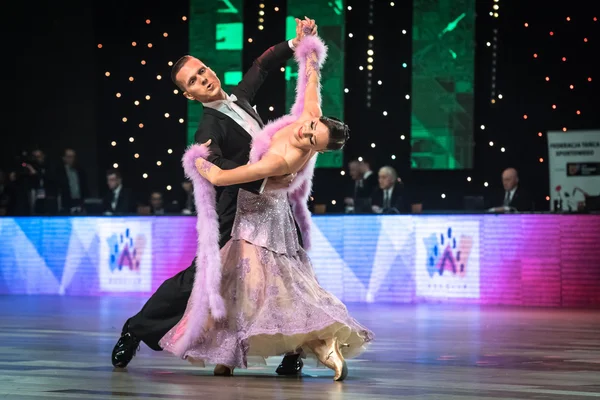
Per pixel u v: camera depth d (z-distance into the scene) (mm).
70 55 23344
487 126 21812
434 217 15242
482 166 21875
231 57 23000
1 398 5266
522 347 8578
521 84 21547
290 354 6617
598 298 14617
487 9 21734
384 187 17797
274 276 6438
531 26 21438
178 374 6555
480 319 12055
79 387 5773
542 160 21312
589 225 14656
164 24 23234
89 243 16734
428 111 22141
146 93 23328
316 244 15664
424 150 22141
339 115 22438
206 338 6438
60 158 23297
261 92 22516
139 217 16406
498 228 14969
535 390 5695
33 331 10023
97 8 23250
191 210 19078
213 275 6398
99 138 23375
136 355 7867
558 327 10891
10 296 16578
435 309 13875
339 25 22484
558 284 14742
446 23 22000
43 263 17016
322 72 22500
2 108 23109
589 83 21141
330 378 6379
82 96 23391
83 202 19344
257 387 5859
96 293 16688
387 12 22281
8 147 23125
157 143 23266
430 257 15258
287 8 22734
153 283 16297
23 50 23219
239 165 6688
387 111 22297
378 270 15422
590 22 21094
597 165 17922
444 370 6781
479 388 5789
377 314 12844
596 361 7410
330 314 6242
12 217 17203
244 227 6551
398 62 22266
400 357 7684
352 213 15570
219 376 6465
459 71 21984
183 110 23203
